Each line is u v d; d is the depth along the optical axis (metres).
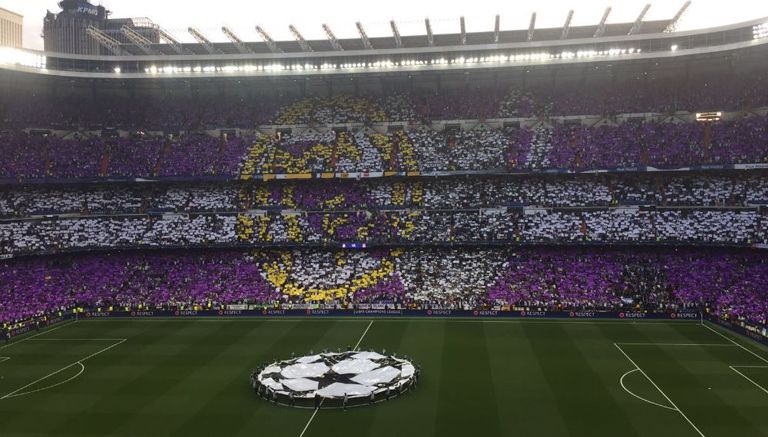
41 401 46.66
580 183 90.12
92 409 44.69
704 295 73.12
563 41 91.69
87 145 97.25
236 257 87.88
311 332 67.69
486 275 80.81
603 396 45.31
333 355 55.50
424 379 49.94
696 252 81.06
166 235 88.44
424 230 86.31
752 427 39.19
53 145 95.88
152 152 97.12
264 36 97.50
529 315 73.75
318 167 92.69
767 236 75.56
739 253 79.19
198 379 51.25
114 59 99.50
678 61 95.00
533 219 86.19
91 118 102.31
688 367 52.44
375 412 42.72
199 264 86.69
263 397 46.22
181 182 96.62
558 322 70.81
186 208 92.25
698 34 88.81
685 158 84.31
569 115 96.94
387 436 38.53
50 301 78.00
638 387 47.31
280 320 74.31
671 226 81.06
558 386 47.75
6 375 53.56
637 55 90.19
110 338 66.56
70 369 55.03
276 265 85.69
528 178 92.19
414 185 93.88
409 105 103.88
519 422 40.50
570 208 86.88
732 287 73.12
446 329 68.06
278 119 103.56
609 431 38.81
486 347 59.94
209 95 110.75
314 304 77.25
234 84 109.19
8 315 72.44
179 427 40.81
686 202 83.69
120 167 93.38
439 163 91.31
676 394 45.62
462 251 86.38
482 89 104.44
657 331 65.75
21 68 93.94
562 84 103.31
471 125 100.19
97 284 82.75
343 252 87.88
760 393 45.56
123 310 78.38
